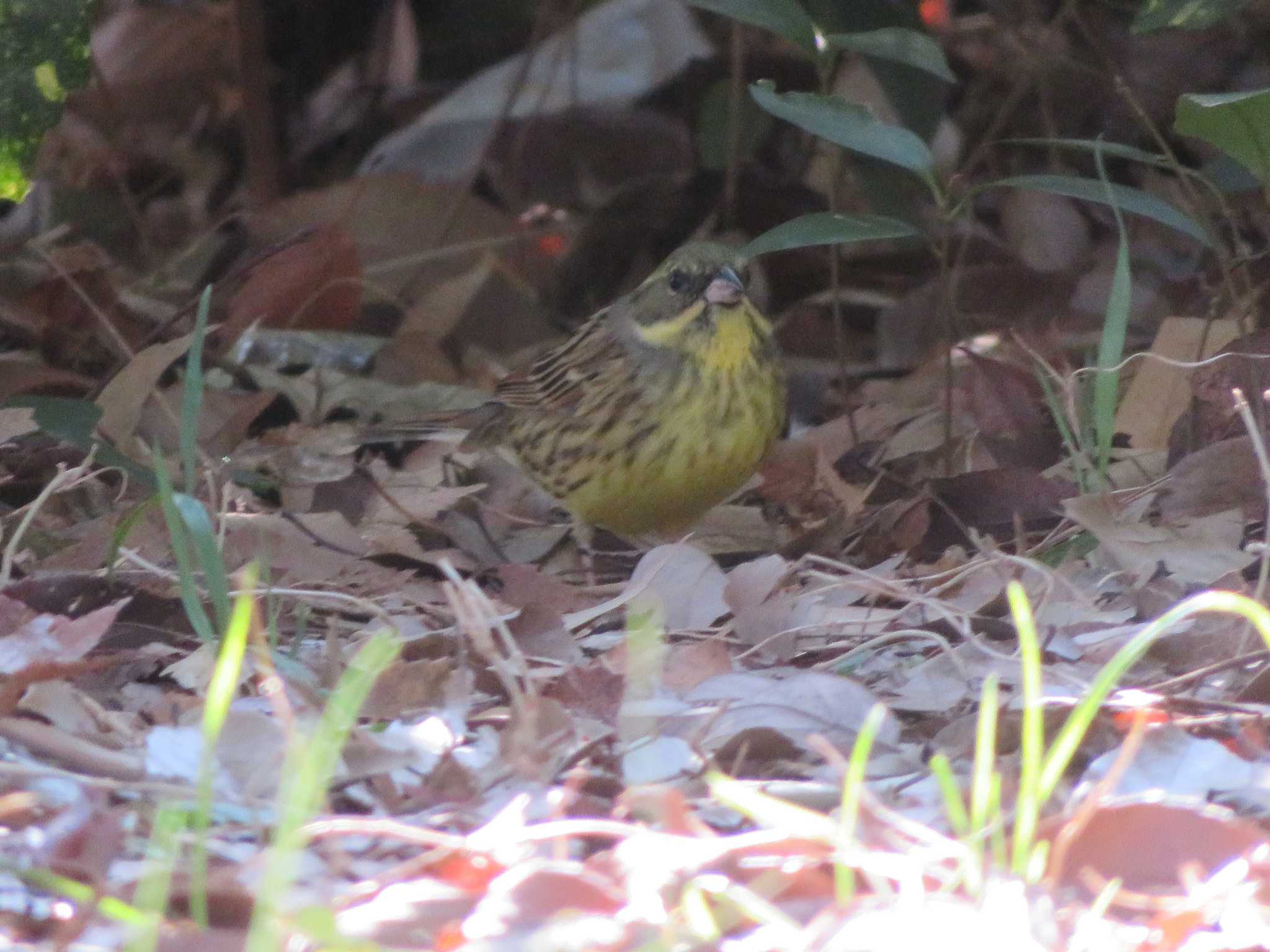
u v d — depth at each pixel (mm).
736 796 5312
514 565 9875
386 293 15328
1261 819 5867
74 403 10570
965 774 6395
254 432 13359
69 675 6766
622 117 17766
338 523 10164
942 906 5012
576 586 10406
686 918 4980
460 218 16359
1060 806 6035
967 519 10156
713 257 11180
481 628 6812
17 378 12281
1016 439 11500
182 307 13148
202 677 7305
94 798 5750
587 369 11500
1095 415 9805
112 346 13781
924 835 5348
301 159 18953
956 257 15703
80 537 10055
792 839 5363
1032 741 5523
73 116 19062
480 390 14375
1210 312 11445
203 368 13445
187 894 5176
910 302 14977
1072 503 8922
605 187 17875
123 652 7941
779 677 7000
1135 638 6480
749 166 16969
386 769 6211
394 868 5453
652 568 8812
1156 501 9766
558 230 17203
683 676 7504
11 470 11305
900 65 13531
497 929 5016
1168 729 6180
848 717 6727
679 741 6375
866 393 13828
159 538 9648
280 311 14312
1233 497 9469
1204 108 9531
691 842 5336
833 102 10312
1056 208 15414
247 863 5430
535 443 11883
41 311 13719
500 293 16125
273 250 12805
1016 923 4887
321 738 5520
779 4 10805
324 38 19203
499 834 5500
